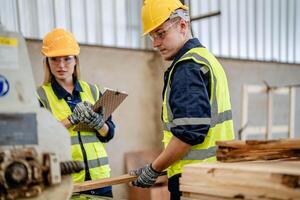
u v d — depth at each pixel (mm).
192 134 1087
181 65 1157
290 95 4328
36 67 2854
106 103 1648
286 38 4801
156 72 3611
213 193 736
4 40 748
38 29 2943
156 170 1219
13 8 2809
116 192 3311
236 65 4105
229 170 713
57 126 751
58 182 709
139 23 3561
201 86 1124
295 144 781
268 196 653
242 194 689
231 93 4059
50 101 1678
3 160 667
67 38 1708
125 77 3414
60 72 1676
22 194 679
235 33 4273
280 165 745
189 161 1197
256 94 4180
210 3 4004
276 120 4406
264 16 4535
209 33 4047
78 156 1652
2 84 727
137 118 3516
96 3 3279
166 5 1239
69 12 3121
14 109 711
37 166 693
